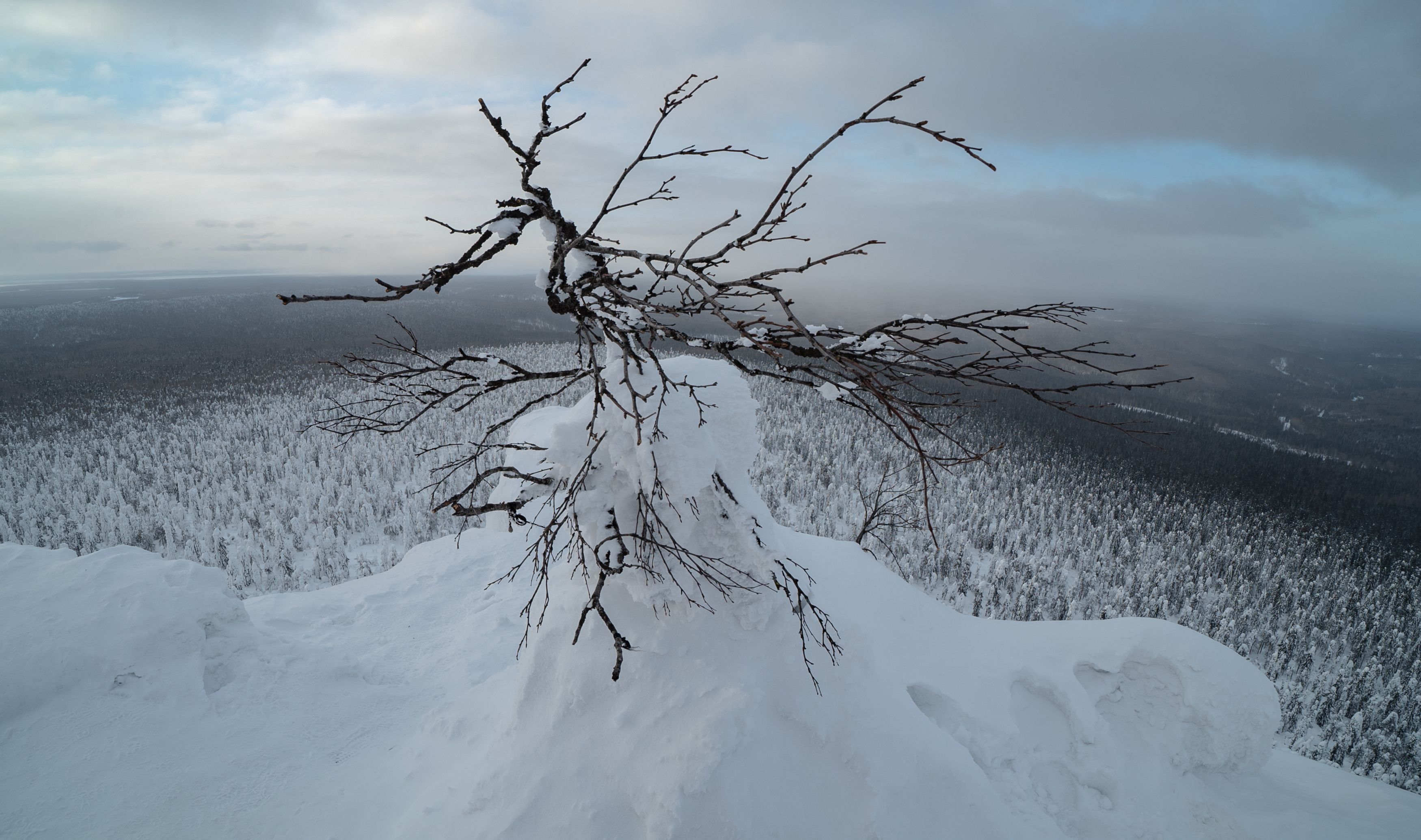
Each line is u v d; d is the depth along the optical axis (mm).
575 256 3740
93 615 6180
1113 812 5449
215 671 6477
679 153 3180
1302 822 5578
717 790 4074
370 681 7164
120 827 4793
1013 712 6074
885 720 4762
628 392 4316
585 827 4215
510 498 6797
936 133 2283
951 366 2721
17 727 5383
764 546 4707
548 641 5129
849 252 2455
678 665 4723
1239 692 5832
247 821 4973
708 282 2566
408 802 5113
